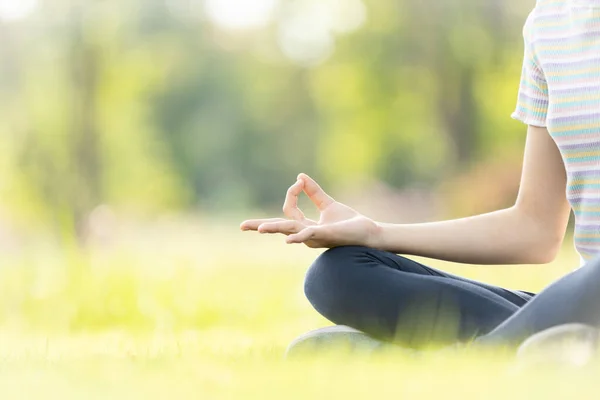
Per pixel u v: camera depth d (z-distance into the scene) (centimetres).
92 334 902
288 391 343
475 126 4384
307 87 6119
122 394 358
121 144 4481
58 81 3447
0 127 3366
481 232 527
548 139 526
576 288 411
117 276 1380
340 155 5203
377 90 4634
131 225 4741
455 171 4378
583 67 494
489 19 4372
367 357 435
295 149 6253
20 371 447
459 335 462
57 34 3475
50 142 3309
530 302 426
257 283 1427
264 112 6291
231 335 803
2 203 3203
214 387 363
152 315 1056
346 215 520
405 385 346
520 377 352
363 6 4656
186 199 6272
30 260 1556
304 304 1123
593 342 377
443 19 4447
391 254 489
